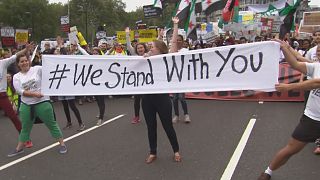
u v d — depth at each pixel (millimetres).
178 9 13328
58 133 6746
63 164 6184
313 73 4652
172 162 6117
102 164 6125
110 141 7469
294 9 15703
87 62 6453
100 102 9047
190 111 10406
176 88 5965
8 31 16000
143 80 6184
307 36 16641
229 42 17547
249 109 10508
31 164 6227
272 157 6246
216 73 5785
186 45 12070
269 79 5492
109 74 6367
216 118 9344
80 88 6473
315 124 4617
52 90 6566
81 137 7848
